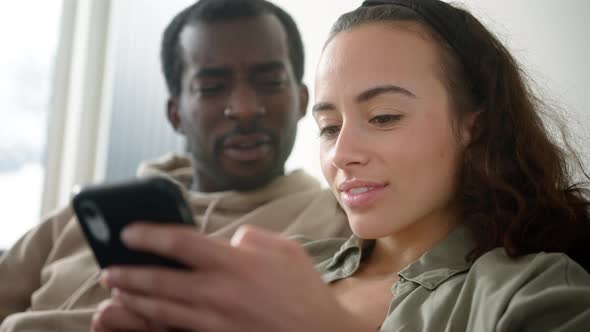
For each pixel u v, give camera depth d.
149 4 2.22
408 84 0.66
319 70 0.72
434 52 0.68
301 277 0.40
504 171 0.70
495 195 0.69
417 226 0.73
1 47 2.18
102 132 2.23
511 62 0.76
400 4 0.73
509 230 0.65
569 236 0.70
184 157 1.38
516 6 1.04
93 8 2.24
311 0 1.60
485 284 0.59
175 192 0.41
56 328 1.02
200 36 1.16
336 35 0.72
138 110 2.20
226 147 1.14
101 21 2.26
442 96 0.68
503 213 0.68
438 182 0.67
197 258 0.37
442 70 0.68
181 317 0.38
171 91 1.27
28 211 2.23
